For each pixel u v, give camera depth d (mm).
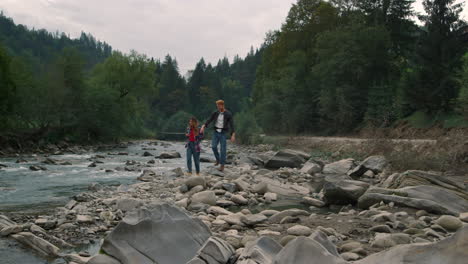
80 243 4914
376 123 35406
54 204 7684
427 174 7836
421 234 4457
